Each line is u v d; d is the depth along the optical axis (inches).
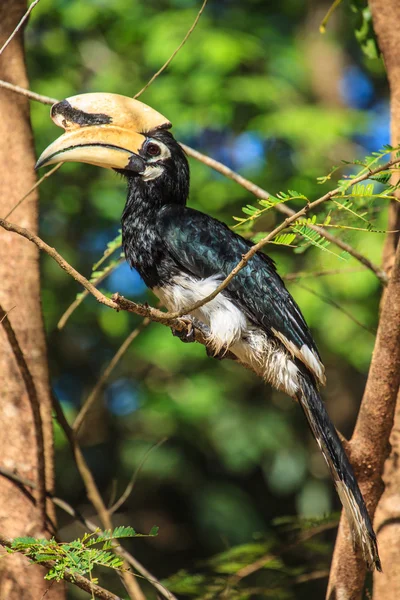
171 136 273.3
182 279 259.8
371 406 224.5
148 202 269.3
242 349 258.4
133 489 561.0
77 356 576.4
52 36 583.2
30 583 235.9
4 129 263.7
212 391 545.0
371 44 314.5
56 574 178.4
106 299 187.6
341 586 231.5
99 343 576.7
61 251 558.3
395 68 253.0
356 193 176.4
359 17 314.5
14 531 241.1
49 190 551.8
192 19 574.9
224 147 591.8
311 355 254.7
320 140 543.2
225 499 552.4
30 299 257.3
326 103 653.3
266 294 255.9
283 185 561.0
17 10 272.1
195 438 550.0
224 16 604.7
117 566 181.8
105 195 558.6
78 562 180.2
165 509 566.6
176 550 555.8
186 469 552.4
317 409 247.8
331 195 174.9
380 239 451.5
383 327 220.4
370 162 179.3
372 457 227.9
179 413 535.2
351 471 225.5
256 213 180.5
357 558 229.9
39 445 243.6
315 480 565.9
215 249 259.6
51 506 253.1
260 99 553.9
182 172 273.9
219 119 544.1
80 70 596.7
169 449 554.3
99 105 264.7
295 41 638.5
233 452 543.5
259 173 569.3
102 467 554.9
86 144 260.5
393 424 227.0
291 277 299.6
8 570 235.8
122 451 549.0
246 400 569.3
